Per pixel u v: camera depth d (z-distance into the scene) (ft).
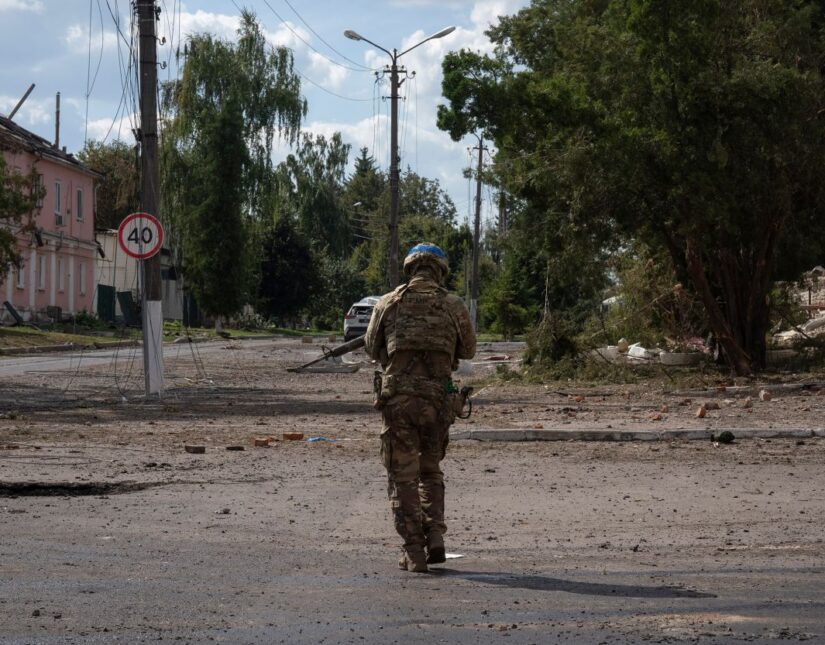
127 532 29.35
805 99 92.63
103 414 66.80
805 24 95.09
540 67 119.55
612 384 98.48
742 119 92.32
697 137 92.53
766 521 31.71
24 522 30.66
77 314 231.30
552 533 29.91
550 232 108.78
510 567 25.43
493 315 264.72
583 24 100.17
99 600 21.80
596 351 115.34
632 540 28.89
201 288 255.50
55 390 86.99
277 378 108.47
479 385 100.12
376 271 451.94
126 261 281.13
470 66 95.91
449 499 35.76
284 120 258.98
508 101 94.99
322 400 80.84
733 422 61.21
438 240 444.55
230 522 31.12
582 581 23.89
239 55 256.52
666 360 116.37
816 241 106.22
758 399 79.56
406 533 24.93
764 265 104.27
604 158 92.43
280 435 55.21
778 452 48.91
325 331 333.62
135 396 81.15
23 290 219.20
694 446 51.11
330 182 343.46
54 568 24.76
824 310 163.73
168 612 20.88
